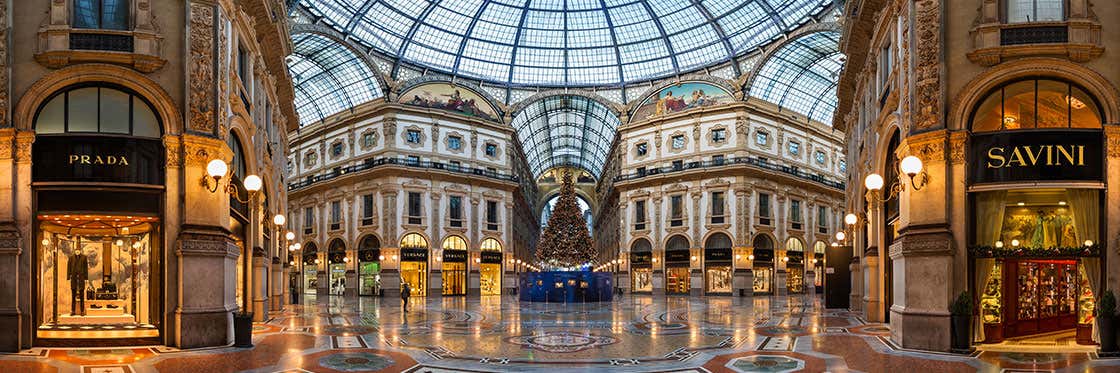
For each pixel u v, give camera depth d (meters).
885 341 15.51
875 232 21.38
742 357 13.56
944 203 13.92
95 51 14.15
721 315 25.81
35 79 14.05
